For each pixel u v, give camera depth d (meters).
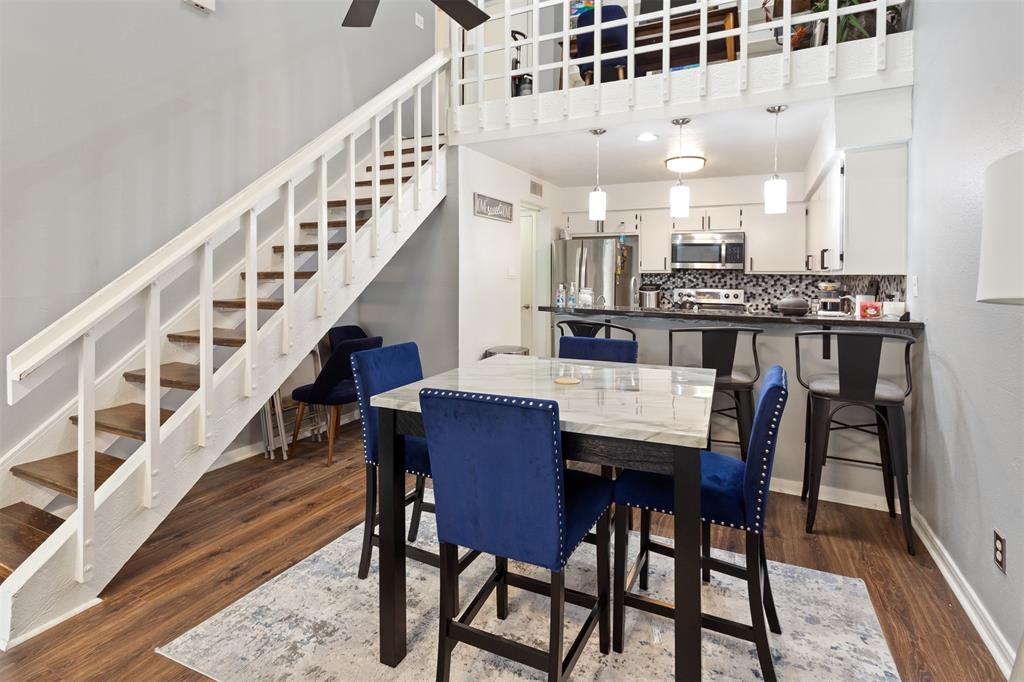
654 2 4.38
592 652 1.88
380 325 4.75
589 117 3.77
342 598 2.19
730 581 2.32
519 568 2.47
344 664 1.81
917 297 2.91
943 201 2.44
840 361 2.65
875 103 3.06
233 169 3.67
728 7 4.07
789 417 3.28
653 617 2.09
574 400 1.80
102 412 2.88
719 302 6.10
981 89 1.99
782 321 3.17
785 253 5.62
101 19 2.89
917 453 2.86
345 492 3.28
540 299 6.33
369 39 4.88
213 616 2.06
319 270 3.11
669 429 1.46
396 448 1.83
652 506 1.77
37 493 2.72
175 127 3.29
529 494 1.46
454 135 4.30
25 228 2.62
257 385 2.78
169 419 2.45
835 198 3.67
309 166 2.99
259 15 3.82
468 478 1.54
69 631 1.95
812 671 1.76
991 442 1.90
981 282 1.07
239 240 3.77
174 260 2.27
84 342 2.02
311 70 4.28
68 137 2.77
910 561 2.48
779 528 2.82
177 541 2.65
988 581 1.92
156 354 2.26
